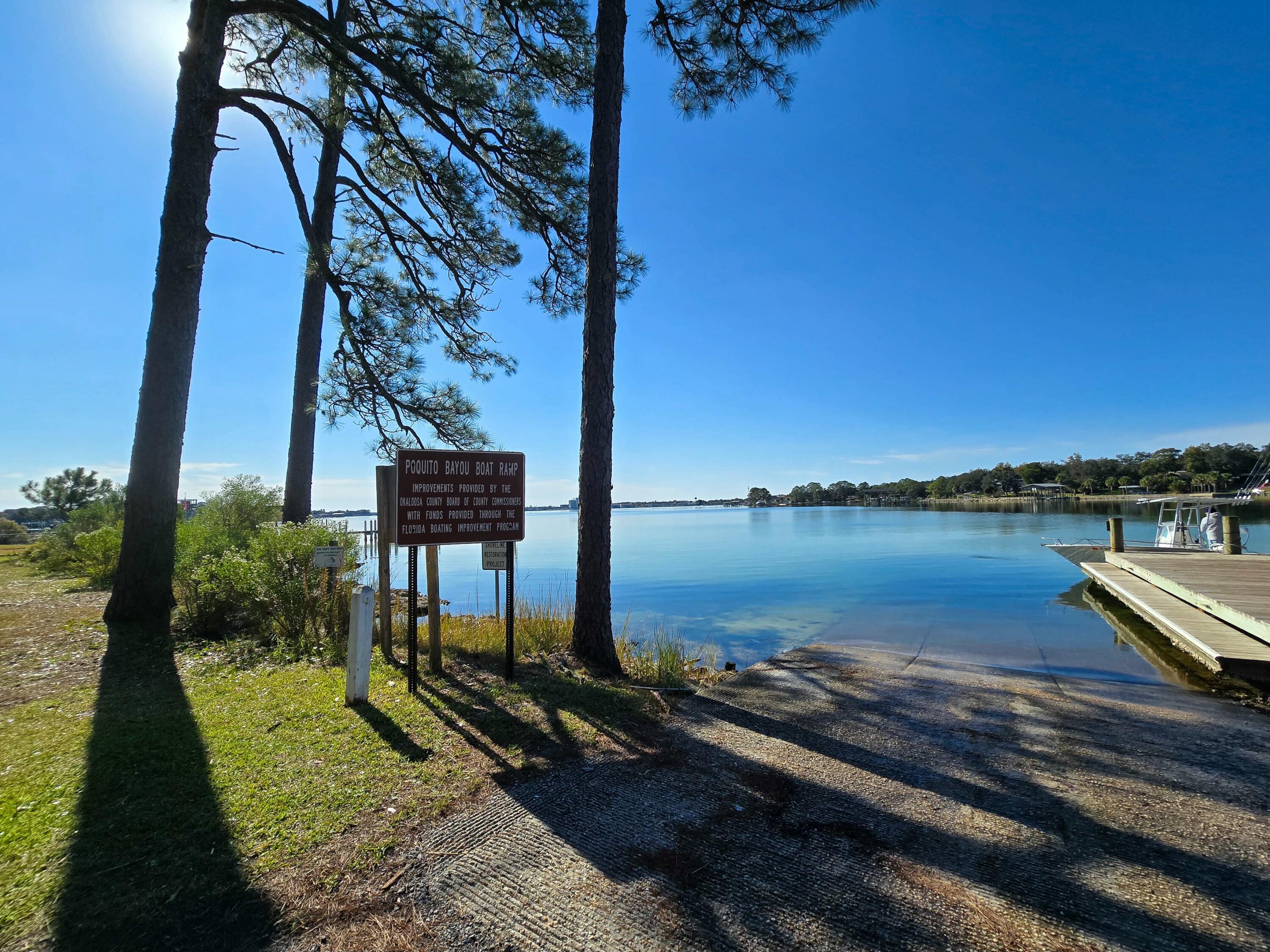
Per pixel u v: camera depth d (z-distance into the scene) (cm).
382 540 646
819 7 757
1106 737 425
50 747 372
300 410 1299
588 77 1038
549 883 249
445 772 354
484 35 1112
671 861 264
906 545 3238
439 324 1276
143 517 737
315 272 983
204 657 610
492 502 555
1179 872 255
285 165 962
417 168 1122
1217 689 583
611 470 672
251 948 210
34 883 239
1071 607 1288
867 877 252
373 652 664
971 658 772
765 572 2175
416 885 247
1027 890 243
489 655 655
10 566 1706
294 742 392
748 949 210
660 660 654
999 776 355
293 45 1138
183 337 765
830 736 426
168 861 258
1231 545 1531
